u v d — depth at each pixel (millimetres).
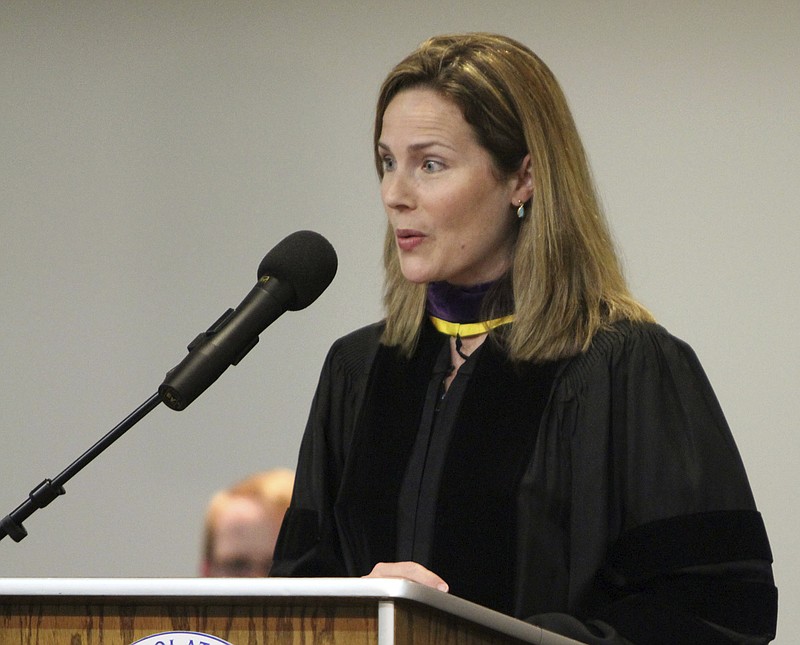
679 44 15117
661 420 8297
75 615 6156
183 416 15594
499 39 8766
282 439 15461
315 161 15781
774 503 14336
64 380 15875
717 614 7855
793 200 14742
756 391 14555
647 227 14977
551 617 7660
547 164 8570
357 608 5852
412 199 8438
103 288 15969
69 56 16312
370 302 15484
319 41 15938
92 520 15539
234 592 5777
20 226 16188
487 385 8633
